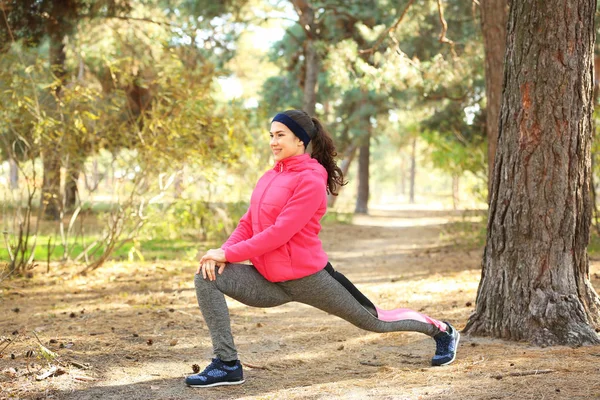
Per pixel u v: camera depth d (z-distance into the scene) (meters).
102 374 4.33
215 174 10.26
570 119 4.89
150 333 5.63
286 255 3.74
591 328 4.79
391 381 3.97
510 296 5.04
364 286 8.77
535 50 4.89
